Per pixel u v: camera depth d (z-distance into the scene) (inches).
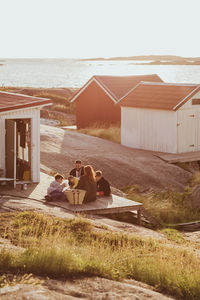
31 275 271.3
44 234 390.0
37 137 679.7
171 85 1089.4
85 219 497.0
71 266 292.7
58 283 263.1
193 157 1007.0
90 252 352.2
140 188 832.9
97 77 1369.3
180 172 922.7
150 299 255.1
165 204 715.4
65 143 1021.8
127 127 1124.5
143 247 424.8
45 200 589.9
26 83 5201.8
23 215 462.6
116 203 599.8
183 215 698.2
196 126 1067.9
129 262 343.6
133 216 628.1
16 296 224.1
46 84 5113.2
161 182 861.8
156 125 1068.5
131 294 258.2
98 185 641.6
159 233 574.2
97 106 1387.8
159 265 341.7
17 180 680.4
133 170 890.1
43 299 223.9
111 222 556.4
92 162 903.1
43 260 287.1
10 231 408.5
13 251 311.4
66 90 2448.3
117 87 1365.7
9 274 267.6
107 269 303.0
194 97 1052.5
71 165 882.1
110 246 418.6
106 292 256.8
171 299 267.3
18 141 730.2
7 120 645.9
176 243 530.9
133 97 1118.4
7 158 652.1
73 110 1961.1
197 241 568.1
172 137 1040.2
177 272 332.8
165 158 983.6
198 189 779.4
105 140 1152.2
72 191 573.6
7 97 731.4
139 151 1060.5
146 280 320.2
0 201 542.3
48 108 1937.7
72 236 428.8
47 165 856.9
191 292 303.7
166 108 1028.5
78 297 243.6
